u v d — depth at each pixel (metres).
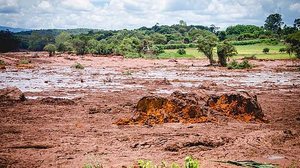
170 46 127.69
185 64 76.88
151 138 16.70
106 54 106.38
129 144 15.72
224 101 22.11
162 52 108.38
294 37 72.88
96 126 19.14
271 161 13.52
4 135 16.98
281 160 13.67
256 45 126.00
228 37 158.62
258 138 16.98
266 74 55.78
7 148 14.95
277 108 25.81
